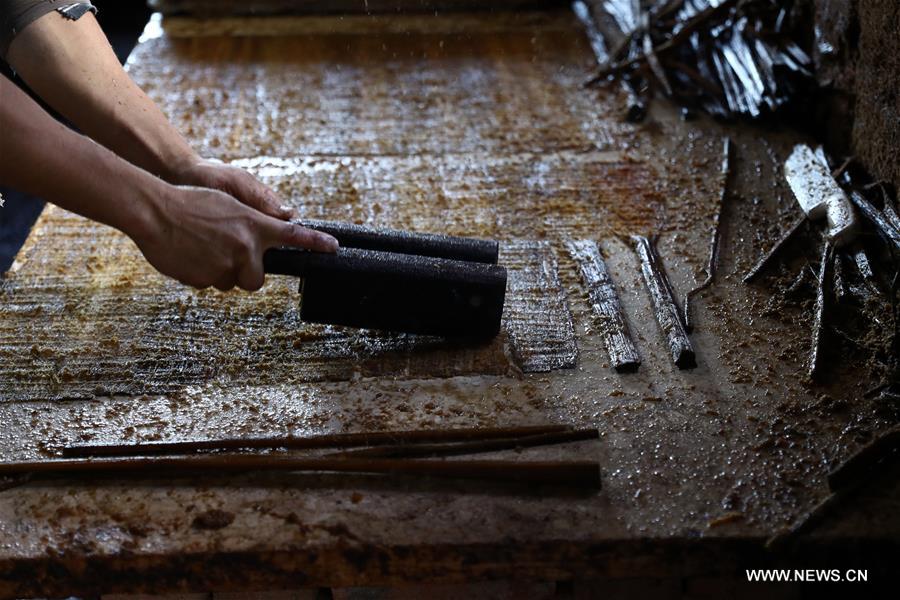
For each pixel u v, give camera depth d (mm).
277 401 1691
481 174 2482
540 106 2867
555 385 1724
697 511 1433
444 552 1390
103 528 1429
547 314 1921
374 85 3025
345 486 1493
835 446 1554
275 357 1807
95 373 1770
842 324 1852
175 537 1410
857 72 2379
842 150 2498
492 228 2230
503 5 3566
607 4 3477
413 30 3432
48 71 1812
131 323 1907
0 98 1396
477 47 3301
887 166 2221
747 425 1607
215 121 2787
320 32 3424
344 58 3225
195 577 1409
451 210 2312
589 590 1508
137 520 1442
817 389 1687
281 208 1874
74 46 1829
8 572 1395
